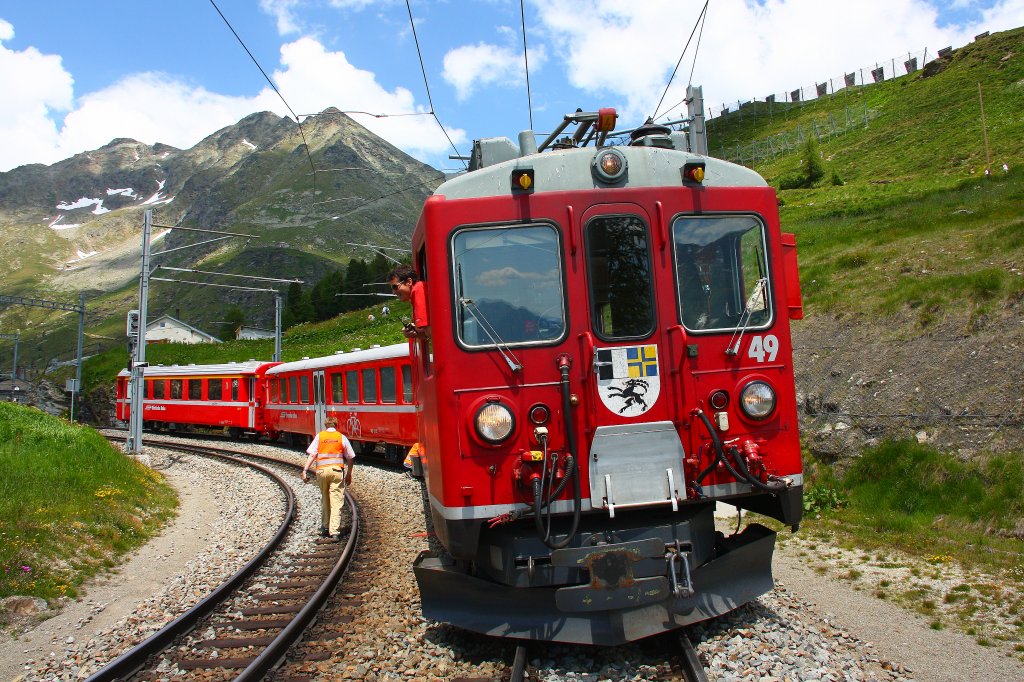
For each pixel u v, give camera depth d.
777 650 5.08
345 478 11.05
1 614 7.62
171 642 6.40
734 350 5.45
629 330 5.38
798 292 5.85
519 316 5.36
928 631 5.79
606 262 5.44
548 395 5.29
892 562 7.63
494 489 5.21
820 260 18.86
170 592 8.48
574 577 5.27
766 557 5.70
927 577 7.07
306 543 10.55
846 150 74.69
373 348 20.17
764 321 5.59
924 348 11.34
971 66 82.00
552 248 5.44
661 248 5.47
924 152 58.66
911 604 6.42
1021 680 4.81
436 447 5.59
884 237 18.67
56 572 8.91
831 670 4.78
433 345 5.41
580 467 5.21
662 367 5.37
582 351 5.31
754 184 5.77
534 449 5.23
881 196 39.38
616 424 5.26
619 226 5.48
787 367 5.59
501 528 5.40
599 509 5.20
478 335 5.33
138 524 12.12
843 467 10.62
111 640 6.83
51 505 10.88
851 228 23.73
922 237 16.95
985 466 8.90
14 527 9.52
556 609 5.18
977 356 10.40
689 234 5.57
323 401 23.16
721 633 5.44
